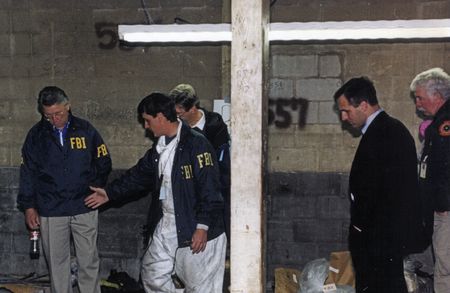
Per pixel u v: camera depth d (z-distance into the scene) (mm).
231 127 3129
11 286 5430
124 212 5832
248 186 3137
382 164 3594
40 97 4609
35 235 4957
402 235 3625
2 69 5910
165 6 5676
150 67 5758
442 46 5387
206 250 4086
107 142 5852
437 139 4020
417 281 4996
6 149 5965
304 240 5664
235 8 3062
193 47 5691
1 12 5863
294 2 5531
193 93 4816
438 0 5340
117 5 5730
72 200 4781
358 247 3701
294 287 5223
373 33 4699
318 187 5629
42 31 5836
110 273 5832
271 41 5559
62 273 4863
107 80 5812
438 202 4023
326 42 5535
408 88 5461
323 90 5578
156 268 4160
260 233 3145
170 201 4113
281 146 5660
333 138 5590
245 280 3172
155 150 4227
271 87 5641
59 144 4750
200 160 4074
